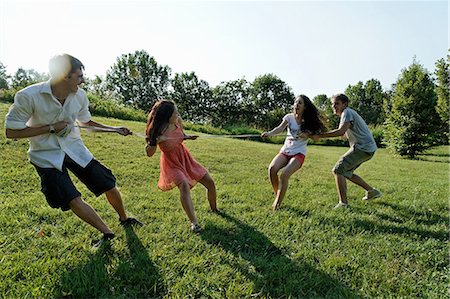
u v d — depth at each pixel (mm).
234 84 55469
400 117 17516
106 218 4441
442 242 4180
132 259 3443
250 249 3791
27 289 2852
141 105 55312
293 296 3004
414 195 6609
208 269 3332
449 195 6703
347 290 3061
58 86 3498
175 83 55656
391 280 3246
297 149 5320
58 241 3699
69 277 3018
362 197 6305
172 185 4543
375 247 3953
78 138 3945
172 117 4504
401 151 17344
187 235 4039
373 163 12492
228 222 4508
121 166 7418
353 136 5605
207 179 4758
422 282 3254
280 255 3680
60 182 3574
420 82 17406
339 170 5641
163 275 3148
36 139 3576
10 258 3320
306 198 5941
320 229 4461
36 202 4848
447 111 17797
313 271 3355
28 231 3924
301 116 5348
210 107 56062
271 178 5316
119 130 4312
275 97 57250
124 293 2916
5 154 7207
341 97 5680
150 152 4434
